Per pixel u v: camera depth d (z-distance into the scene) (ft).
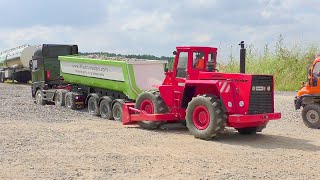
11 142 36.40
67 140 37.70
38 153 32.53
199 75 41.27
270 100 40.11
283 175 27.32
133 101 51.44
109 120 51.57
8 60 125.70
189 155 32.68
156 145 36.29
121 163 29.78
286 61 96.89
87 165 29.12
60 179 25.76
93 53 66.59
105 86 54.70
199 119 39.75
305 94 48.88
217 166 29.37
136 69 50.52
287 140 39.75
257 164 30.17
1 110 59.11
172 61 43.39
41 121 49.21
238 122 37.76
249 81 38.17
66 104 62.69
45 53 68.08
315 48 95.76
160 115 43.04
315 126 47.29
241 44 41.11
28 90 99.14
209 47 42.65
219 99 38.60
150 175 26.89
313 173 27.89
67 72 62.18
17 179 25.70
